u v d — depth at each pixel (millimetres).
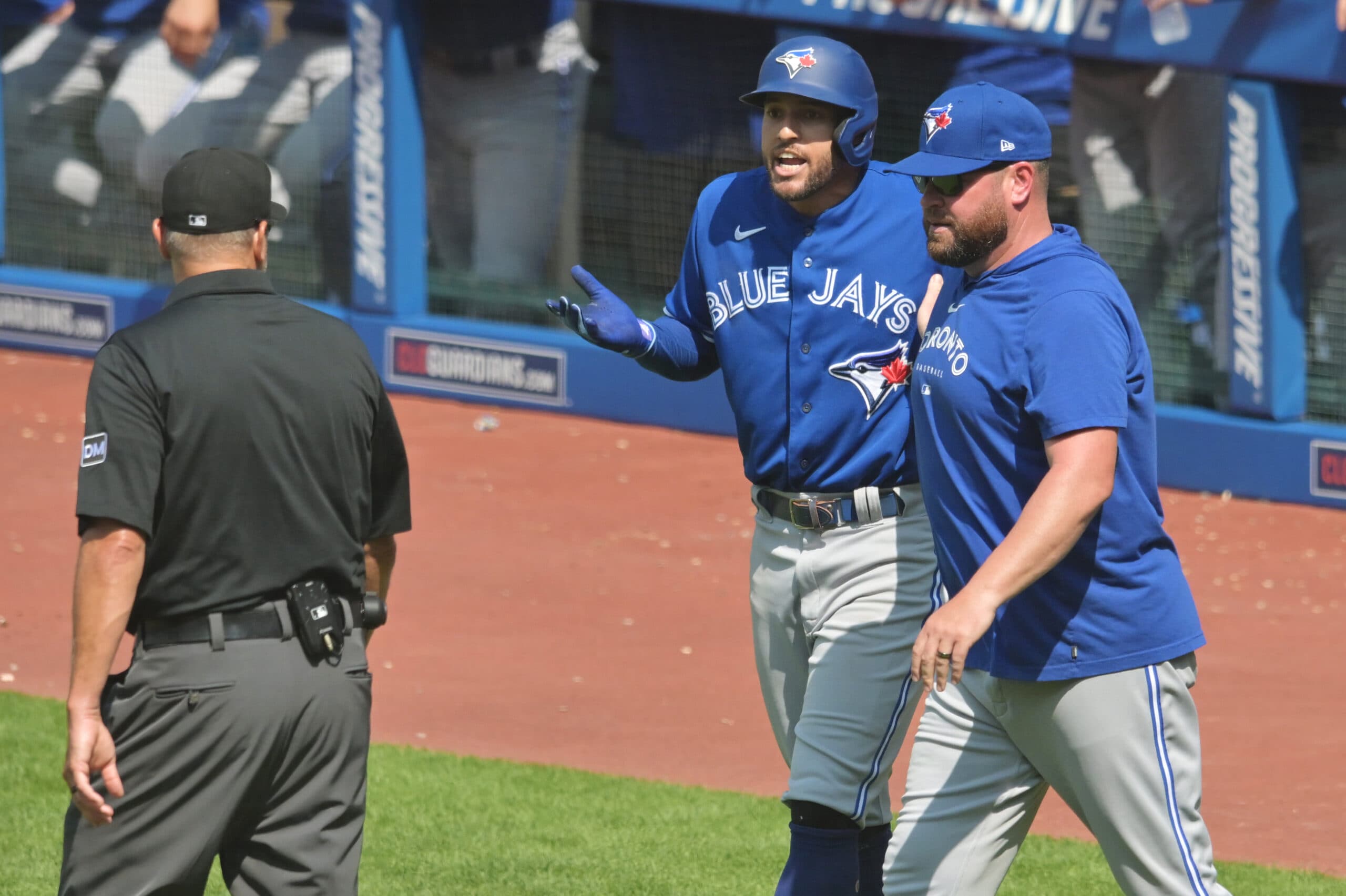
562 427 45875
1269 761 23688
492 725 24922
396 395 49281
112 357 12539
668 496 39125
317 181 50406
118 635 12211
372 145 48375
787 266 16000
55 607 30000
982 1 41156
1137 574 13203
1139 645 13211
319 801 13031
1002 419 13180
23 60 54562
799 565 16031
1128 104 40938
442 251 49406
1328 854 20438
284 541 12742
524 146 47656
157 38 52781
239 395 12609
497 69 47500
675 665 27766
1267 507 39375
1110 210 41781
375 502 13945
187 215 13039
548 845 20062
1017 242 13469
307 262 51094
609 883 18875
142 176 53125
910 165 13258
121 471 12250
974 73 42062
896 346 15789
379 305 49219
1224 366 40844
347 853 13164
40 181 54844
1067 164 41938
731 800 21750
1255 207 39094
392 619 29969
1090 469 12555
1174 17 39156
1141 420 13273
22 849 19422
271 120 50906
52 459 40969
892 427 15750
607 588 32125
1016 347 13102
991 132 13156
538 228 48094
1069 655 13172
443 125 48500
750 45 44375
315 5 49844
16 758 22547
